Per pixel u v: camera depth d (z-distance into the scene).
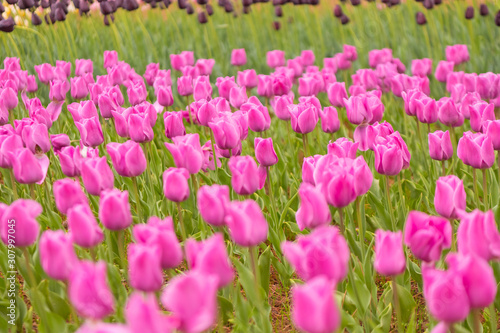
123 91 8.38
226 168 5.18
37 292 2.61
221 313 3.21
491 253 2.06
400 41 10.97
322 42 10.37
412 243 2.35
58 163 5.16
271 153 3.59
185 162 3.30
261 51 11.34
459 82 6.13
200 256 1.84
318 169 2.87
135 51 10.60
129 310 1.47
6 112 5.02
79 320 2.94
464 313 1.77
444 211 2.85
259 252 4.21
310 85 5.98
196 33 10.93
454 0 11.82
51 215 4.09
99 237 2.41
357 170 2.76
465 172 4.86
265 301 3.04
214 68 9.44
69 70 7.30
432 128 7.00
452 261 1.81
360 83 6.96
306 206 2.42
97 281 1.76
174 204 4.62
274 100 5.71
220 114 4.31
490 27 10.58
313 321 1.59
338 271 1.89
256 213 2.24
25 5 8.62
